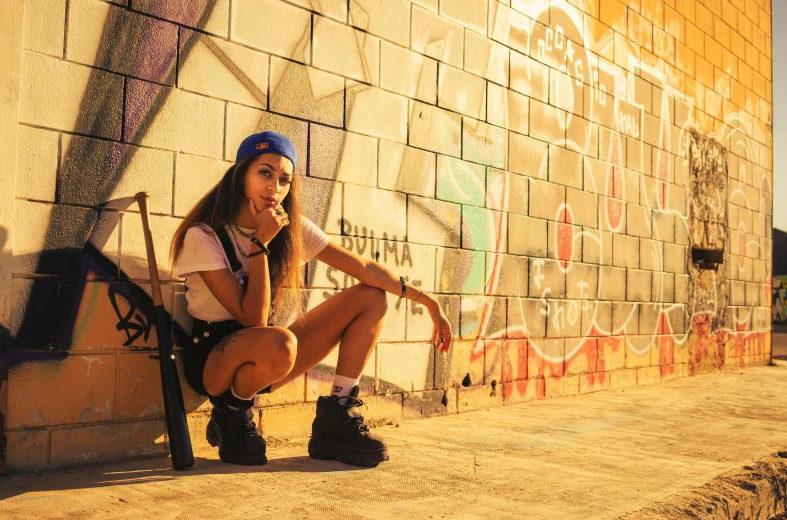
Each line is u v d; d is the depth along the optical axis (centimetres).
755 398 537
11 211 243
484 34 455
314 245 288
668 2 679
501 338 465
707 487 270
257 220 254
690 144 716
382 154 384
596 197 565
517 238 480
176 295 294
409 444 329
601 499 246
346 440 281
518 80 483
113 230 274
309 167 346
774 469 304
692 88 722
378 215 381
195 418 300
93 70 267
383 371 385
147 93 283
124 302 278
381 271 295
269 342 251
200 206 270
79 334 265
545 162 508
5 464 246
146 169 284
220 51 309
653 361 639
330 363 356
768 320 888
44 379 256
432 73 416
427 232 411
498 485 259
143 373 284
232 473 258
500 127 467
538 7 504
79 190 264
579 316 541
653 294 641
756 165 874
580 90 548
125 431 279
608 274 578
